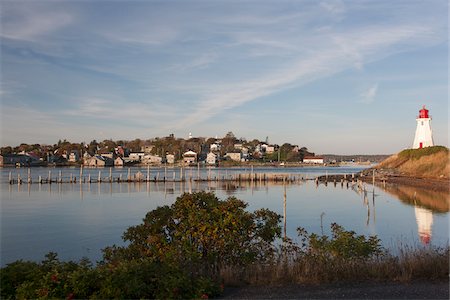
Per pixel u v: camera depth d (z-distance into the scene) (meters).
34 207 37.12
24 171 114.44
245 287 9.96
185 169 140.62
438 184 55.84
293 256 12.65
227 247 11.94
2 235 23.41
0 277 9.36
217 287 9.42
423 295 9.11
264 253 12.55
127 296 8.81
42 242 21.55
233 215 12.04
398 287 9.73
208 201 12.85
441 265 10.90
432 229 25.17
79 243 21.31
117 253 12.16
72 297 8.80
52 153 170.62
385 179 68.19
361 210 34.78
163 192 53.47
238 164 176.25
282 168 167.50
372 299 8.89
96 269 9.70
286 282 10.29
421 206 36.88
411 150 88.31
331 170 150.88
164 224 12.44
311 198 46.16
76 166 155.25
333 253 11.90
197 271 10.60
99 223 27.86
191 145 188.62
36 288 9.01
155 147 188.25
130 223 27.86
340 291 9.49
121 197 46.69
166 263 10.29
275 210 35.06
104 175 98.31
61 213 33.00
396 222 28.02
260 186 66.56
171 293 8.86
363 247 12.05
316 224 27.36
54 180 74.75
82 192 53.09
